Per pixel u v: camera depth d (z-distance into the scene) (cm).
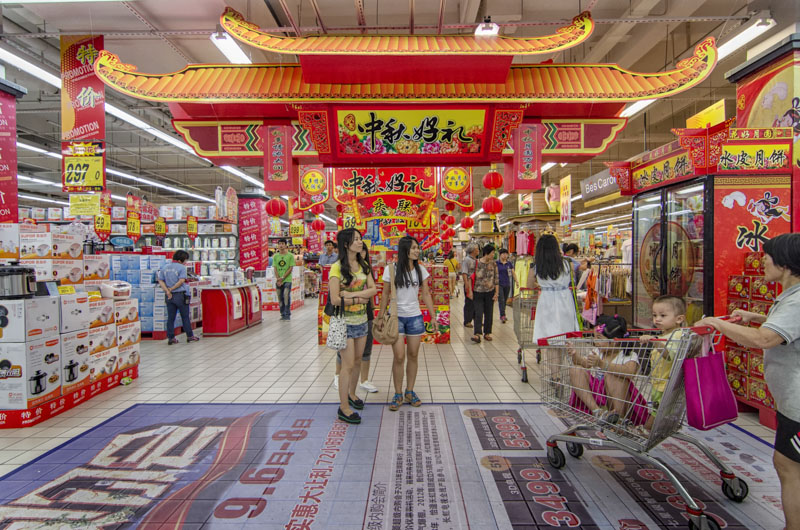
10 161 376
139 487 220
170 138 913
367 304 347
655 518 190
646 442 199
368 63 341
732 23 644
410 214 923
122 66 356
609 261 836
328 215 3069
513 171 409
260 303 822
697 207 361
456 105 362
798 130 334
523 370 405
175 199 2420
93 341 368
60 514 197
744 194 332
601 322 236
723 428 293
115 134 1204
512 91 353
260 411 329
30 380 303
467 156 398
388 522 188
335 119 370
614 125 407
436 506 200
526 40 359
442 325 601
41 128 1141
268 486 219
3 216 371
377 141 386
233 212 1194
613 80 364
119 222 1170
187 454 256
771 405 291
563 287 345
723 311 332
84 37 603
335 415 320
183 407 341
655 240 429
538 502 203
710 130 321
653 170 418
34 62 568
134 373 424
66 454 258
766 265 170
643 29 699
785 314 157
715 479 224
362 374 384
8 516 196
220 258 1182
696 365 184
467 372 444
